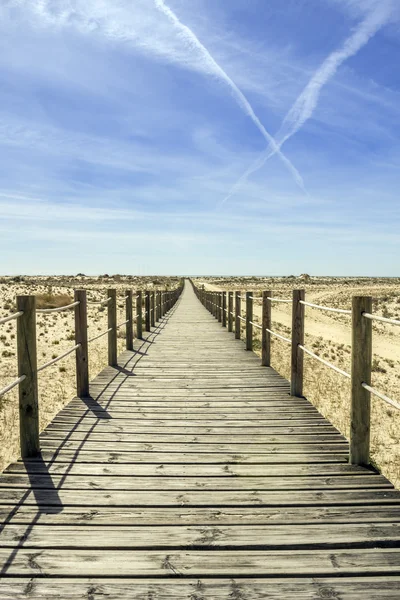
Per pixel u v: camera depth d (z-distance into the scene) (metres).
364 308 4.22
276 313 37.59
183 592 2.50
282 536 3.03
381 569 2.69
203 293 35.03
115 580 2.59
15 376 10.84
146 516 3.30
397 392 11.88
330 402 9.25
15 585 2.54
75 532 3.06
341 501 3.53
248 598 2.46
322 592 2.50
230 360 9.92
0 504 3.46
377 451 6.99
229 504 3.48
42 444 4.76
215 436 5.07
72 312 27.11
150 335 15.04
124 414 5.87
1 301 32.00
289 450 4.65
